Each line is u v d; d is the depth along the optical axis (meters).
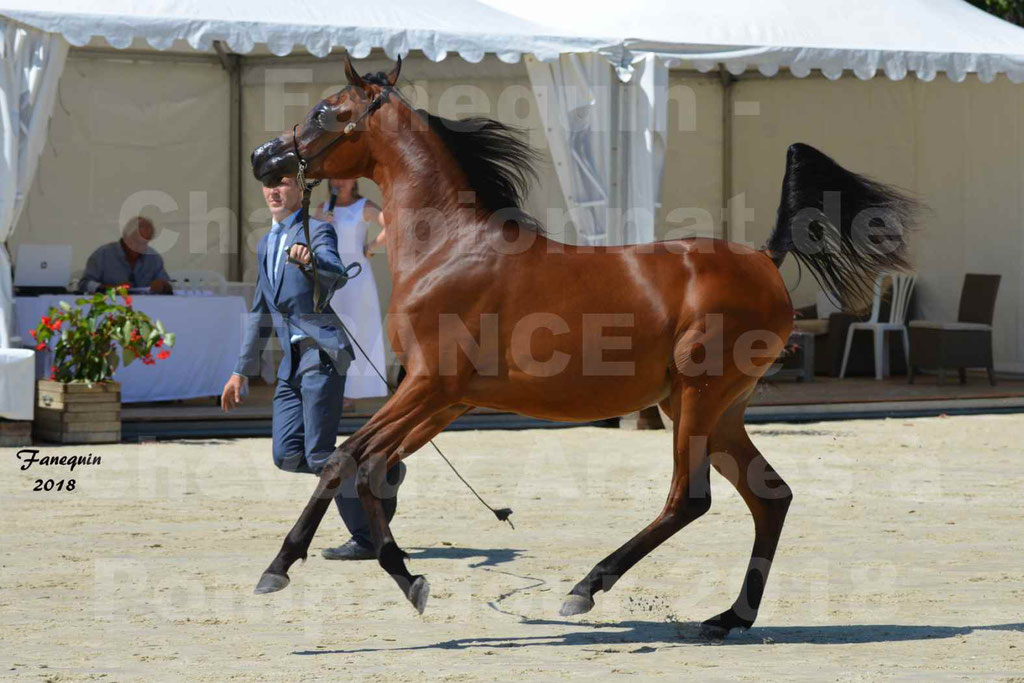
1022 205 23.11
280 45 16.08
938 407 19.45
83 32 15.38
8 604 8.20
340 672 6.60
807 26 18.44
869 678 6.52
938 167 24.45
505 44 16.86
